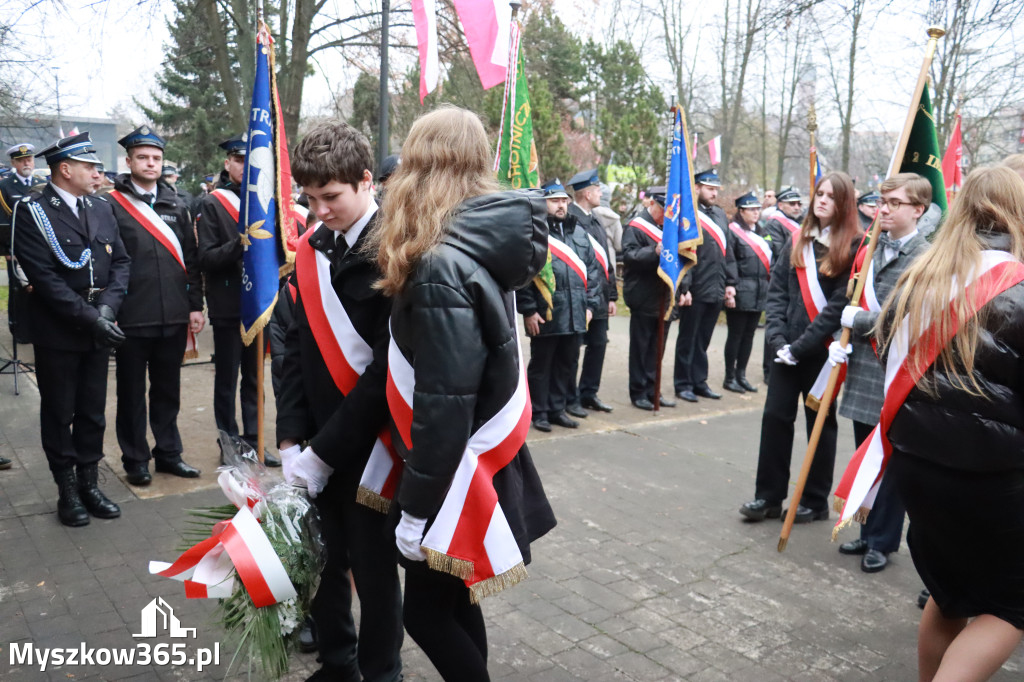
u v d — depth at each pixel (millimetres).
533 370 6395
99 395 4285
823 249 4340
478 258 1970
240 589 2225
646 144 16094
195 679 2869
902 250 3799
